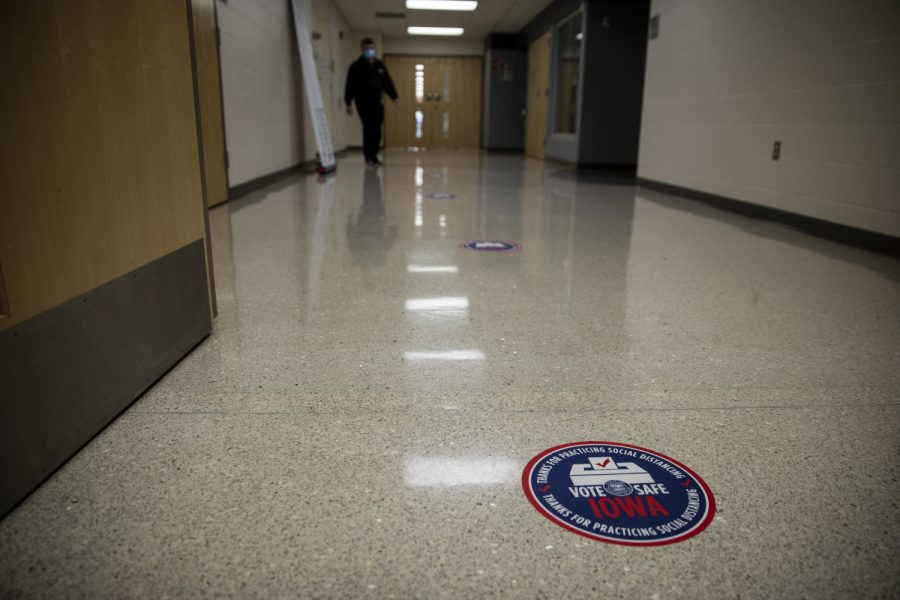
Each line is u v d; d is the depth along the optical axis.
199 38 3.89
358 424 1.19
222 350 1.57
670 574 0.80
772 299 2.14
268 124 5.88
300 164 7.57
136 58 1.22
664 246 3.10
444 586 0.77
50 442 0.98
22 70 0.88
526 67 13.35
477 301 2.06
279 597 0.75
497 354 1.58
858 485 1.01
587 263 2.68
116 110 1.15
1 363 0.86
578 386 1.39
